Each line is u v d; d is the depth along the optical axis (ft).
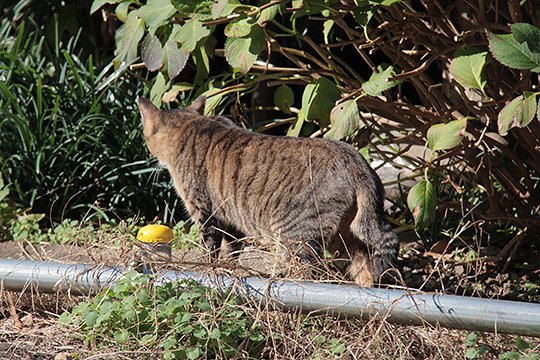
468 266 25.29
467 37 25.73
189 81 38.45
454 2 25.88
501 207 28.43
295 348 19.15
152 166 32.89
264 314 19.54
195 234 28.48
